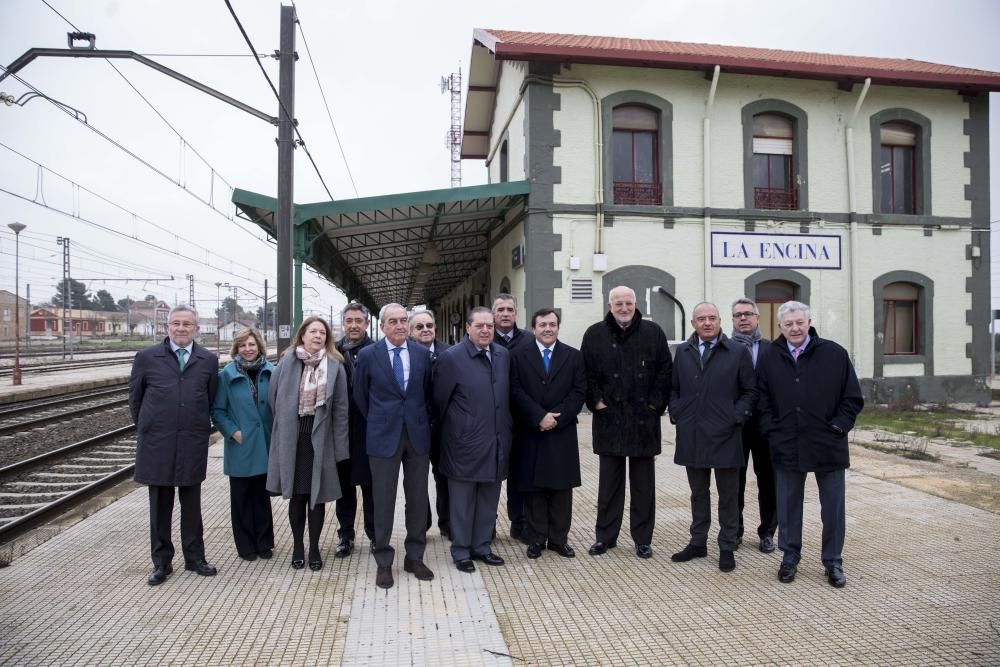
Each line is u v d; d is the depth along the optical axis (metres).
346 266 17.69
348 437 4.86
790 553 4.41
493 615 3.85
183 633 3.63
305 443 4.64
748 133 13.20
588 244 12.57
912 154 14.24
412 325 5.76
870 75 12.98
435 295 32.22
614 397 4.91
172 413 4.38
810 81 13.46
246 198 10.76
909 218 13.78
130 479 7.91
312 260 12.50
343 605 4.00
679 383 4.86
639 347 4.96
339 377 4.76
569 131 12.54
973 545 5.03
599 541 5.04
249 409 4.81
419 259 18.38
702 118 13.03
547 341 4.95
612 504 5.02
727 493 4.64
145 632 3.64
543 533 4.97
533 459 4.92
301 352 4.73
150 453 4.31
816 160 13.51
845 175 13.61
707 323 4.74
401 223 13.22
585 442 9.85
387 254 16.91
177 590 4.25
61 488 7.55
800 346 4.44
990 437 9.79
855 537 5.24
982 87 13.76
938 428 10.54
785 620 3.77
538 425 4.76
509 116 14.52
